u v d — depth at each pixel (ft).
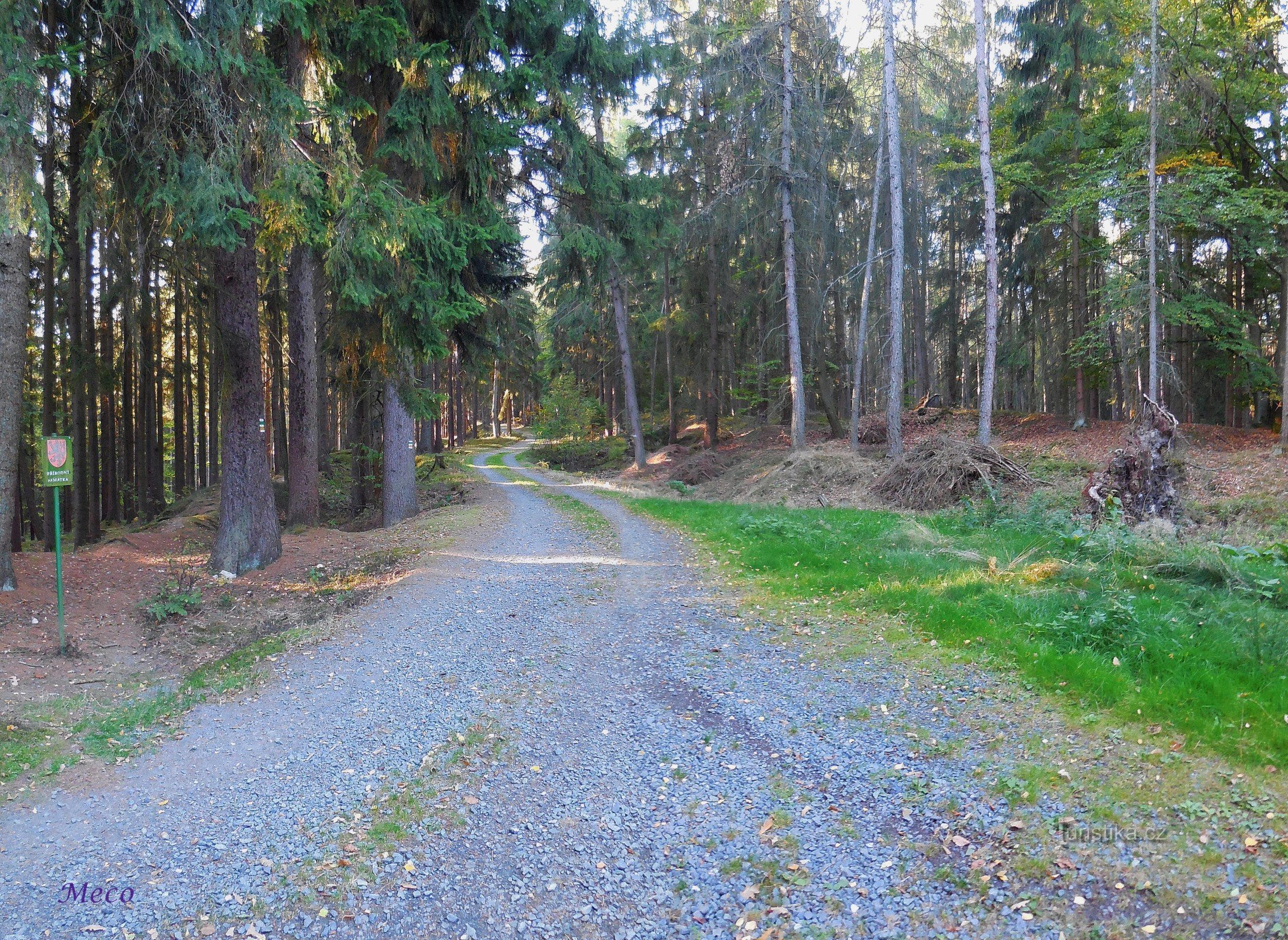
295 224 33.42
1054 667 19.94
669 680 23.30
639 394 167.02
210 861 15.05
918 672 21.54
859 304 114.21
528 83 49.29
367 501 79.61
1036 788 15.03
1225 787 14.24
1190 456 60.64
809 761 17.46
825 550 38.01
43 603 31.71
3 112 25.02
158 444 83.20
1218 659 19.31
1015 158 80.64
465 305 43.47
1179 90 61.62
